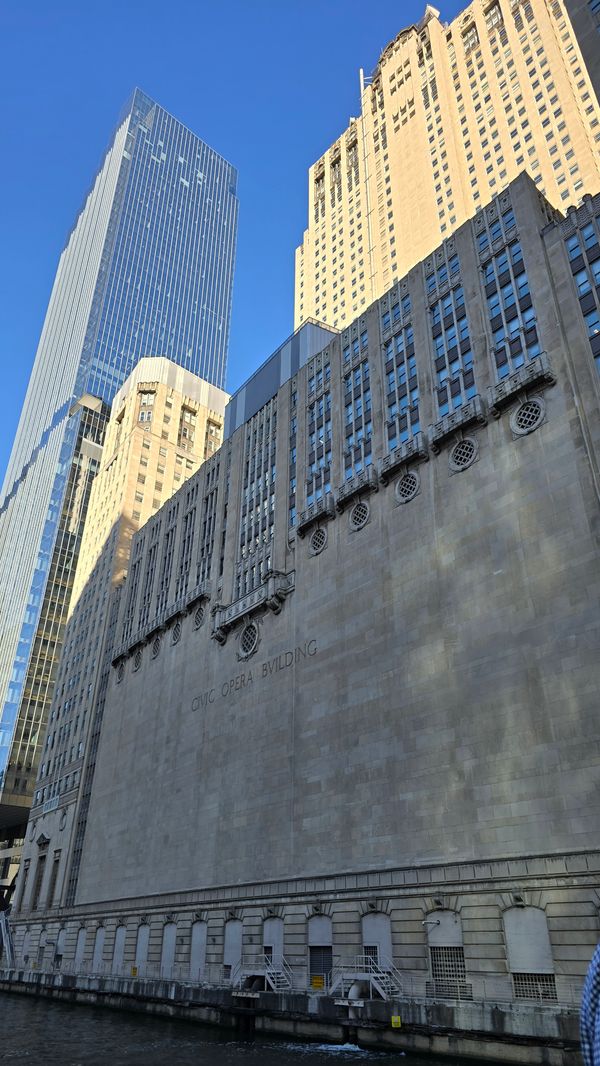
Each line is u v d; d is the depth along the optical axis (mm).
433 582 43062
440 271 52531
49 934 75125
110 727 78438
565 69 112500
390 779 40781
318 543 53938
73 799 81625
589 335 40219
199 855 54719
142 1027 41375
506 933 32781
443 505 44469
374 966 36594
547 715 34625
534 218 46344
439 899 35781
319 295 145375
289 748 49250
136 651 78312
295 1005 36375
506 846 34062
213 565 68562
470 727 37656
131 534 96562
